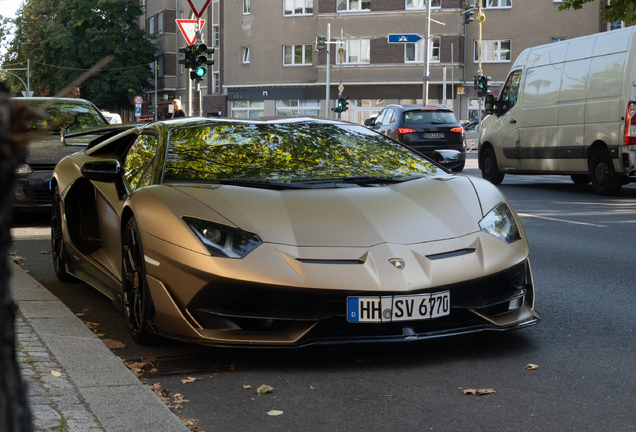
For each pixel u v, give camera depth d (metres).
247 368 3.51
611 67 12.42
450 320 3.64
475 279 3.59
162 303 3.57
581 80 13.09
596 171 12.98
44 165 8.78
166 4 56.50
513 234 3.95
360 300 3.41
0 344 1.10
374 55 44.84
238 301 3.45
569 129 13.38
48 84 50.84
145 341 3.85
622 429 2.70
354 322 3.42
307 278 3.39
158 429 2.58
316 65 46.72
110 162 4.50
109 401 2.85
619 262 6.55
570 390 3.15
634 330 4.17
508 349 3.79
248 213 3.67
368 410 2.93
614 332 4.12
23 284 5.07
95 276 4.89
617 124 12.29
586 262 6.57
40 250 7.18
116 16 50.84
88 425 2.59
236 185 4.07
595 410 2.90
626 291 5.28
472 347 3.83
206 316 3.49
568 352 3.73
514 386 3.21
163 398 3.06
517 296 3.81
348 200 3.90
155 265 3.61
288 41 47.78
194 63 15.59
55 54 50.62
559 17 42.59
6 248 1.10
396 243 3.62
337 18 45.28
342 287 3.39
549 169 14.03
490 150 15.96
